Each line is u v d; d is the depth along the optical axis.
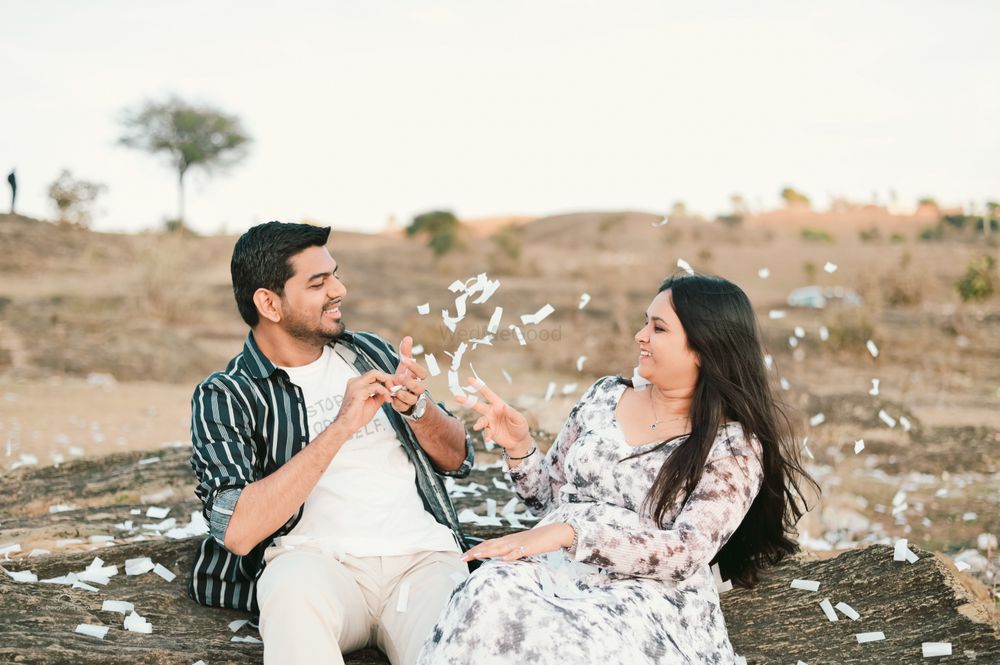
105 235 32.25
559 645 2.17
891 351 15.20
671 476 2.57
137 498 4.55
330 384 3.02
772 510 2.81
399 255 43.84
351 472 2.91
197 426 2.82
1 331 15.04
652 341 2.69
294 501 2.61
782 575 3.33
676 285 2.71
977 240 38.78
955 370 14.07
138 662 2.54
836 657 2.83
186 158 43.22
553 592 2.35
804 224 79.31
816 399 9.46
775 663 2.83
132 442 8.81
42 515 4.09
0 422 9.44
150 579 3.20
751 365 2.66
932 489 7.09
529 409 6.25
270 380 2.92
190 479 4.80
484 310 21.84
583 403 2.96
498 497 4.27
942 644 2.76
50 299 20.39
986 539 5.45
